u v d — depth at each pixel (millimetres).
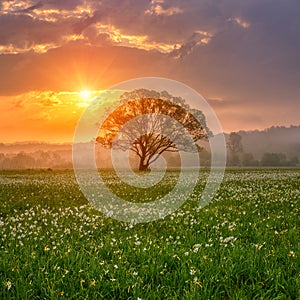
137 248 8219
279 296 5719
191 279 6422
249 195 17938
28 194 20453
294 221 11453
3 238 9562
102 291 6066
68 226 11297
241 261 7195
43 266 7078
